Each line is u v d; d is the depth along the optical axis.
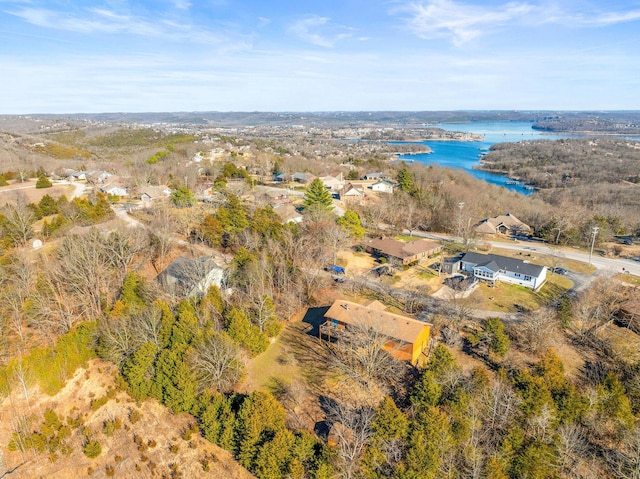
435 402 35.44
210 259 56.81
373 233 86.12
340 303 49.56
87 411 39.88
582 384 40.81
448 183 120.31
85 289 49.53
